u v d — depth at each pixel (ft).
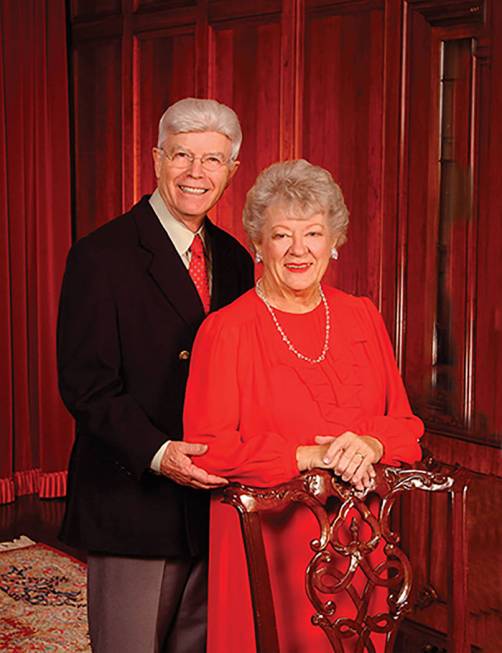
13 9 16.72
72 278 7.99
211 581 7.48
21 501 17.56
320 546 6.42
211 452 7.11
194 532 8.21
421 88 11.62
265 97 13.76
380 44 12.09
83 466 8.33
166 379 8.11
